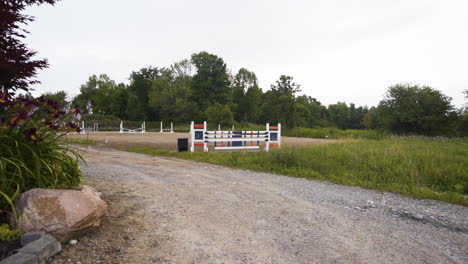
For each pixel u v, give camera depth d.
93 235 2.85
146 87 70.19
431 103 29.12
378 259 2.62
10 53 3.47
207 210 3.92
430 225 3.73
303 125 67.06
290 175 7.38
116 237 2.86
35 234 2.32
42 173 3.08
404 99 30.19
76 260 2.31
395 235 3.28
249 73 77.69
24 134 3.08
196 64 70.75
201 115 61.50
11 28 3.63
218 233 3.11
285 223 3.53
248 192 5.14
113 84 83.94
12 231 2.36
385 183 6.48
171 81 66.31
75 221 2.65
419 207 4.61
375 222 3.73
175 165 8.31
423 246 2.99
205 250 2.67
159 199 4.36
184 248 2.70
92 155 9.66
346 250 2.79
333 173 7.52
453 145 14.84
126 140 18.12
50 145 3.38
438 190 6.07
